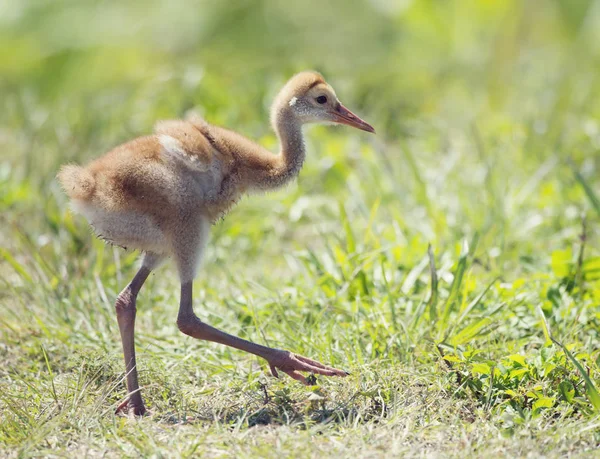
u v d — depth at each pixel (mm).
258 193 10688
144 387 9625
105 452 8297
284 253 13523
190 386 9820
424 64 21750
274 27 23781
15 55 23750
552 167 15367
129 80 21125
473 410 9078
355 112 18719
